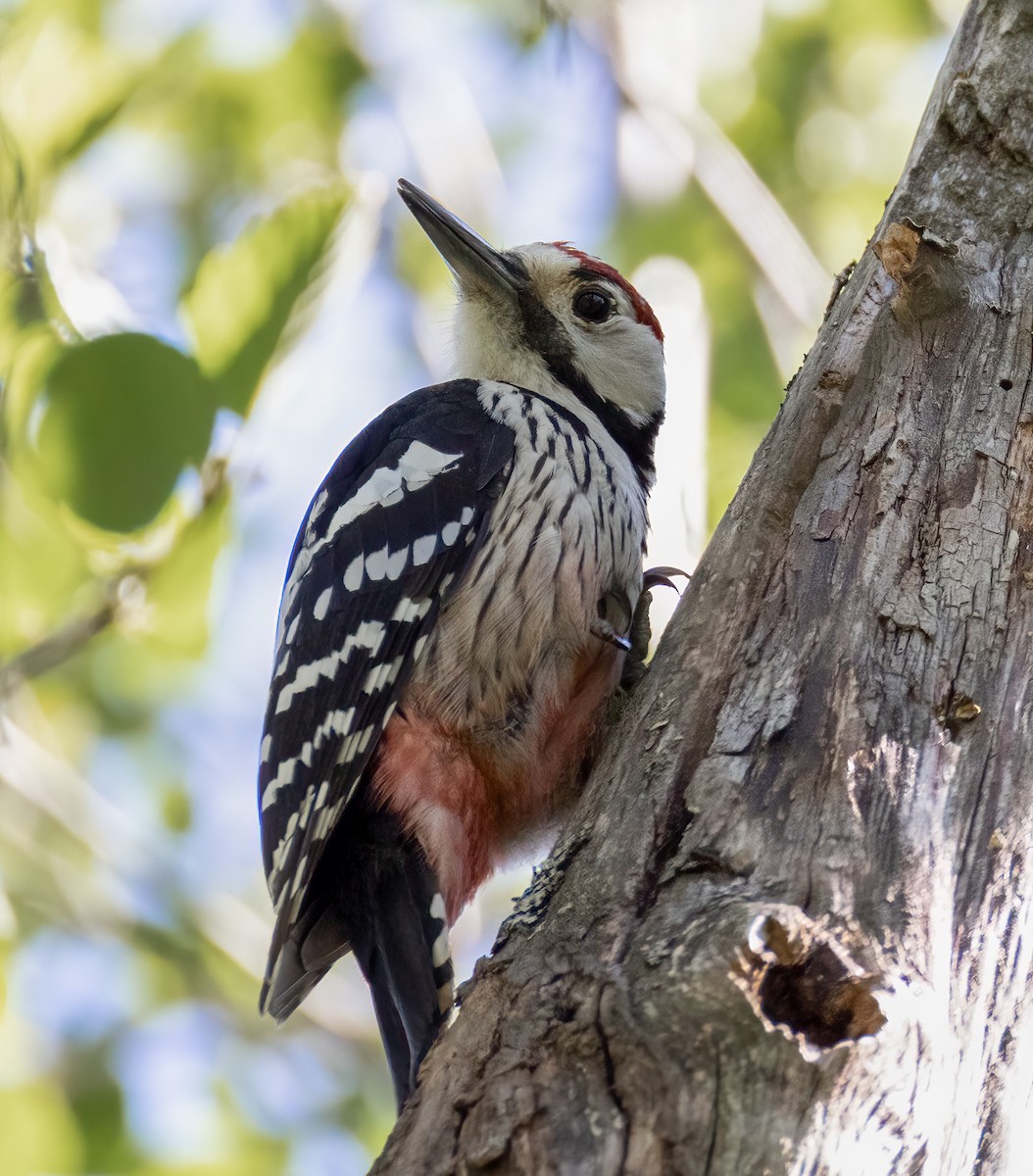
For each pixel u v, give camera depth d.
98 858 14.04
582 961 5.33
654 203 13.23
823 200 14.80
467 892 7.81
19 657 10.51
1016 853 5.59
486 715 7.76
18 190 9.79
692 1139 4.75
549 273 10.07
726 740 5.88
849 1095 4.71
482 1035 5.34
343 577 8.15
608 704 7.94
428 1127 5.16
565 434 8.50
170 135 14.04
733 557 6.52
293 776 8.02
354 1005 14.25
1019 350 6.64
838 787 5.60
